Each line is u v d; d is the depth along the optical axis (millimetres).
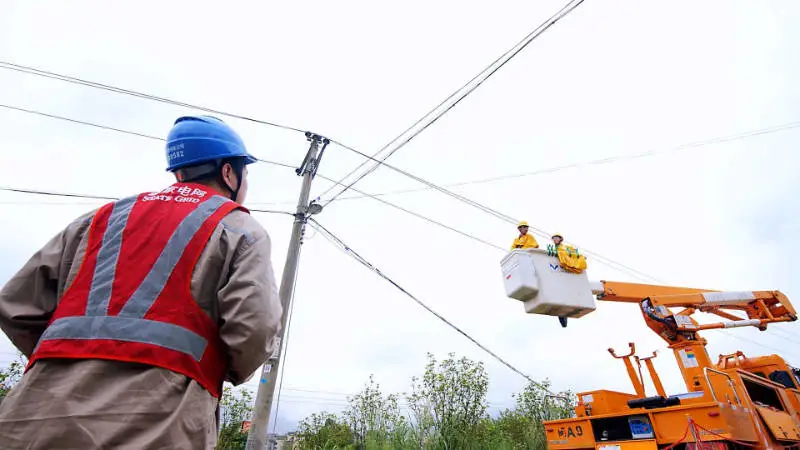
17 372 10312
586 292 7074
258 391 8828
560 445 7887
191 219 1404
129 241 1342
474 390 11812
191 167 1702
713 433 6055
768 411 7387
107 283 1250
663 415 6652
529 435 12148
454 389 11742
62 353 1120
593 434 7434
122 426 1030
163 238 1343
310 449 12547
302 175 11695
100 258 1318
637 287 9133
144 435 1042
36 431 1009
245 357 1229
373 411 12469
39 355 1136
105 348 1123
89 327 1166
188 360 1183
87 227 1473
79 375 1078
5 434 1021
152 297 1226
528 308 6992
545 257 7141
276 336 1317
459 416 11445
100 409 1039
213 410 1235
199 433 1136
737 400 6785
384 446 11000
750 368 9602
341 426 12703
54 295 1406
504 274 7227
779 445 7062
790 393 8695
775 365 9281
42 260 1398
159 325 1188
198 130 1741
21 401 1070
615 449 7016
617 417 7176
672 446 6371
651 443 6641
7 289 1346
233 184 1766
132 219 1406
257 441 8391
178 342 1186
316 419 13516
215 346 1275
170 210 1438
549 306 6844
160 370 1128
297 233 10758
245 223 1474
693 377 7805
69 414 1024
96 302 1215
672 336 8445
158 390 1102
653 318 8586
